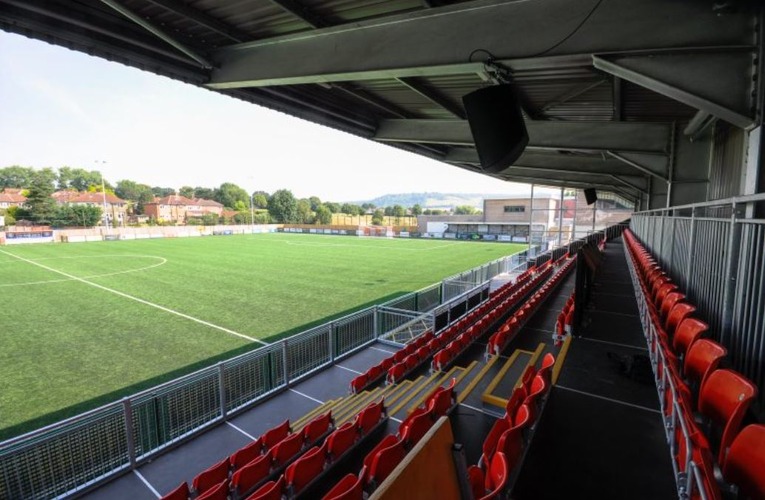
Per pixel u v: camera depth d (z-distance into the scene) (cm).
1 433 654
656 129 726
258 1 428
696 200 707
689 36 313
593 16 339
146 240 4506
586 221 4000
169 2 430
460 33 398
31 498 434
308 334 830
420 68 420
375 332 1048
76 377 866
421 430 373
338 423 588
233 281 2006
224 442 591
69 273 2186
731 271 313
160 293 1712
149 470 522
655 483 238
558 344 584
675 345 293
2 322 1271
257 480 450
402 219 8481
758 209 301
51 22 434
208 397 630
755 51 311
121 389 811
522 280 1497
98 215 6003
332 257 3030
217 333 1174
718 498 132
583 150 779
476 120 379
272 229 6606
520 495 230
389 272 2333
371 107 856
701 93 329
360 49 455
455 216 5625
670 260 666
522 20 367
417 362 819
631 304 641
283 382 771
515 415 308
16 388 814
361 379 756
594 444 276
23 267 2381
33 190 5456
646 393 348
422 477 92
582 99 656
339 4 423
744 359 282
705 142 697
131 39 486
